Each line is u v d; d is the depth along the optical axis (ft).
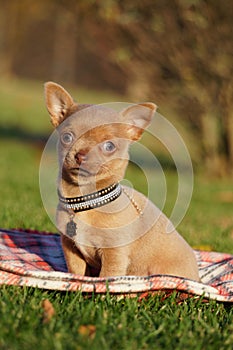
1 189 37.93
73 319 14.06
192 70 45.06
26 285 15.78
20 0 90.89
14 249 20.44
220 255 21.75
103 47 48.65
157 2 42.45
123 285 16.07
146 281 16.46
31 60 130.52
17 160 56.80
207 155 50.06
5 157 58.13
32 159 58.29
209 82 45.55
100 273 17.11
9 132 79.82
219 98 46.42
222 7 41.42
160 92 46.98
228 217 35.32
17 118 92.22
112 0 43.21
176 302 16.58
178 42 43.91
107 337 13.10
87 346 12.42
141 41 45.06
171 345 13.32
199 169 50.93
